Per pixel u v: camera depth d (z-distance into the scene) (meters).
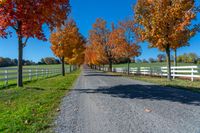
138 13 22.31
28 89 15.58
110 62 53.91
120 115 7.87
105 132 6.07
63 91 14.79
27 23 13.80
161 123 6.80
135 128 6.35
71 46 36.41
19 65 16.69
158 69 31.23
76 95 12.91
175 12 20.66
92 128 6.45
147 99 11.05
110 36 46.69
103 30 51.31
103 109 8.88
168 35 21.33
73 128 6.48
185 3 20.66
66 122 7.09
